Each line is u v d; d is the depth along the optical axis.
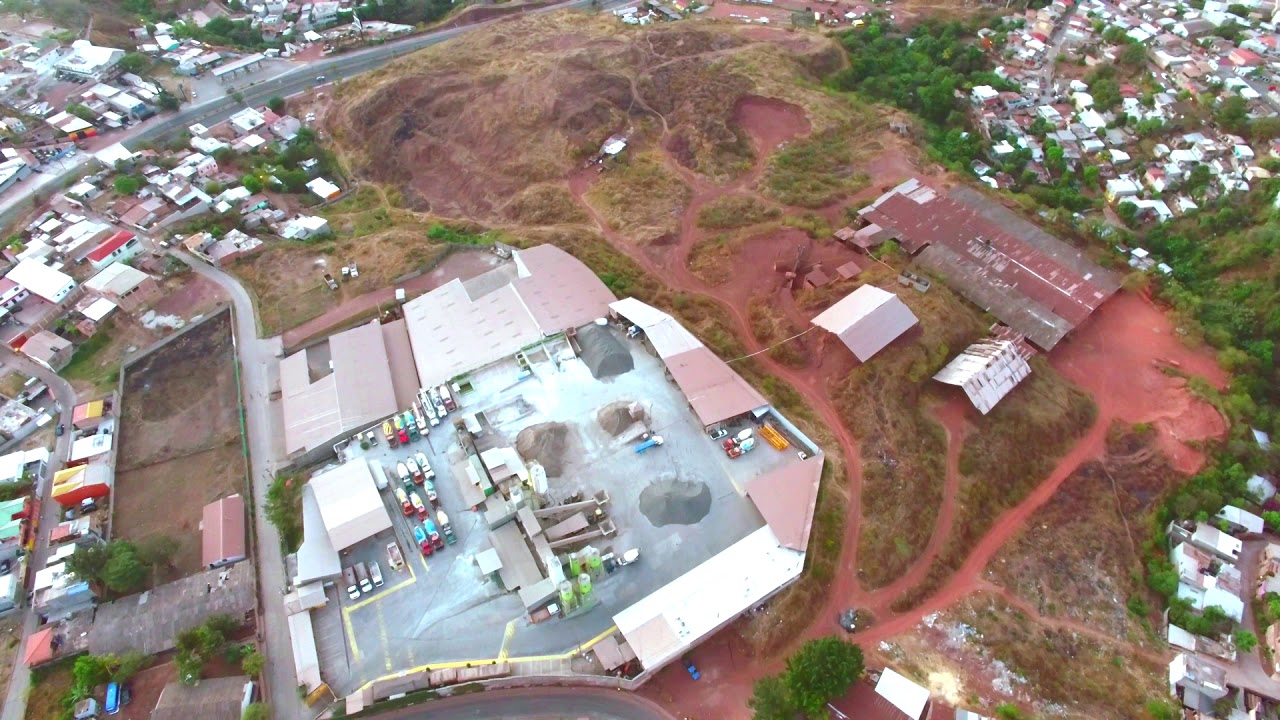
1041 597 76.75
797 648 70.19
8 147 131.38
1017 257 105.06
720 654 69.50
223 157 134.12
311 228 117.50
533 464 76.94
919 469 82.19
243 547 77.25
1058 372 96.81
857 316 91.38
